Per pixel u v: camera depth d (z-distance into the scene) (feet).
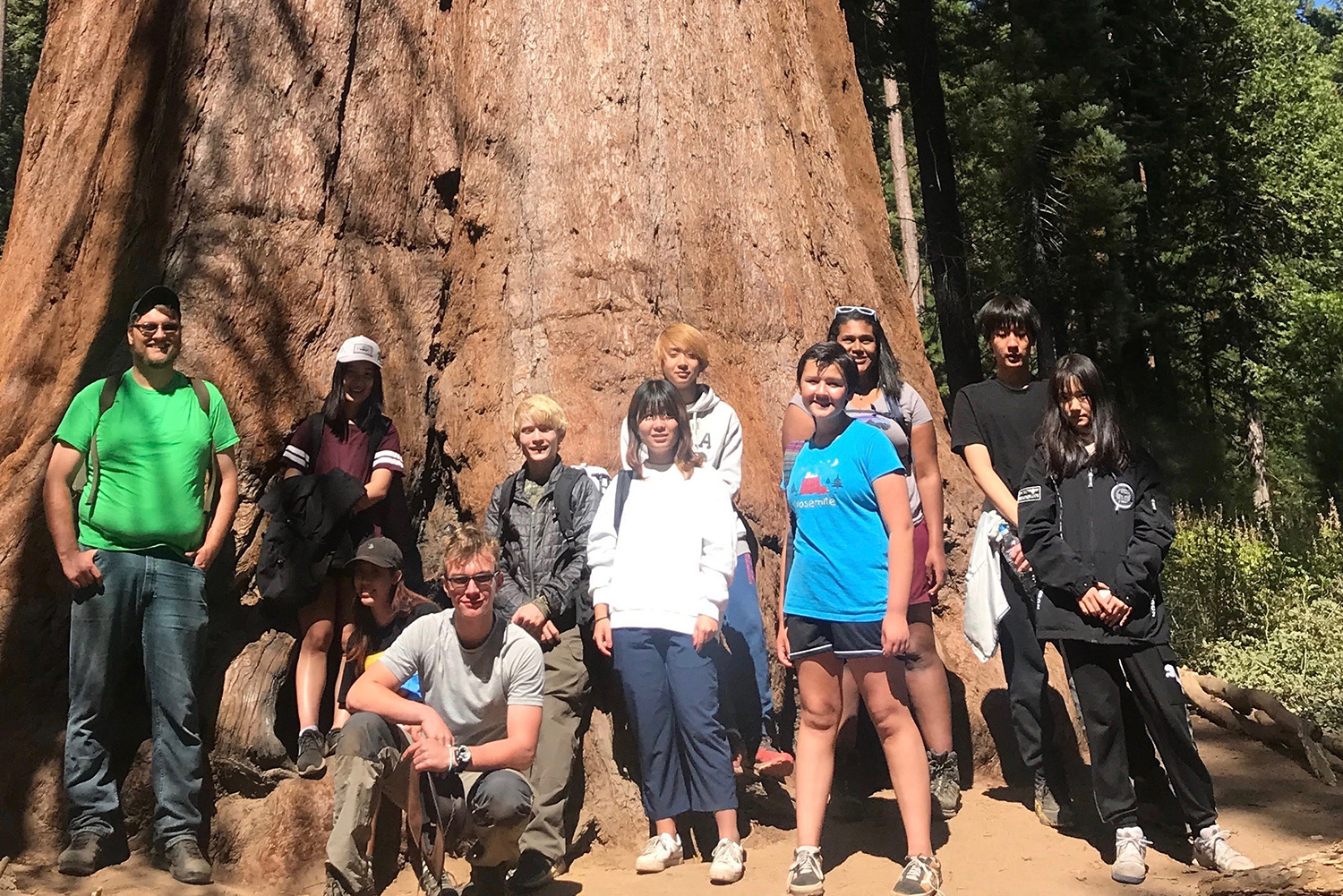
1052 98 63.67
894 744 14.05
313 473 16.69
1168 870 14.61
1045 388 16.83
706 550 15.40
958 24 69.62
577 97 20.27
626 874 15.11
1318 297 77.20
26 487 16.66
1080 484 15.03
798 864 13.85
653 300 19.67
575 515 16.34
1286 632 26.78
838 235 22.71
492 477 18.57
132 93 19.22
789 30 23.34
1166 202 81.15
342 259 18.75
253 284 17.90
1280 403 85.76
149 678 15.01
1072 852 15.31
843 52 26.00
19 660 15.71
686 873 14.89
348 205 19.01
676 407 15.65
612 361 19.13
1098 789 14.71
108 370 17.34
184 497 15.31
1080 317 67.56
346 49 19.29
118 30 19.65
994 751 18.63
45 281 18.58
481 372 19.34
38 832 14.93
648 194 20.10
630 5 20.81
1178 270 82.17
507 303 19.57
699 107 20.89
